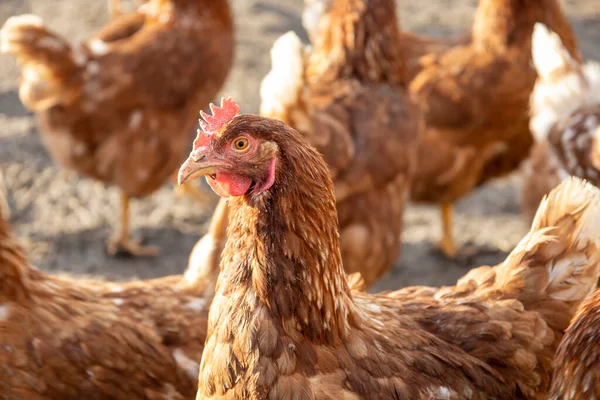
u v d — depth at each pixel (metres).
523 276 1.47
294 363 1.34
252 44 3.57
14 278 1.49
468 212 2.64
